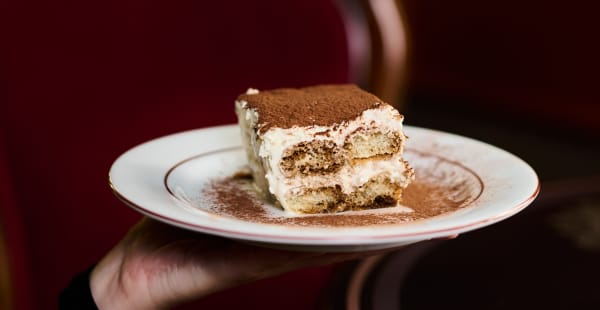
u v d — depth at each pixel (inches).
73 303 23.9
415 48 81.5
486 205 21.9
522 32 71.4
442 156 26.0
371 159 24.2
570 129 69.7
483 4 73.7
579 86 68.2
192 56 32.8
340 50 35.0
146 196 21.7
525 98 72.7
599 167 63.0
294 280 33.7
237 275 22.9
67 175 30.7
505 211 21.1
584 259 26.4
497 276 25.5
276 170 23.8
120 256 24.6
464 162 25.4
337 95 25.4
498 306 24.2
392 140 24.3
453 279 25.3
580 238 27.7
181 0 32.4
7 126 29.7
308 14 34.3
